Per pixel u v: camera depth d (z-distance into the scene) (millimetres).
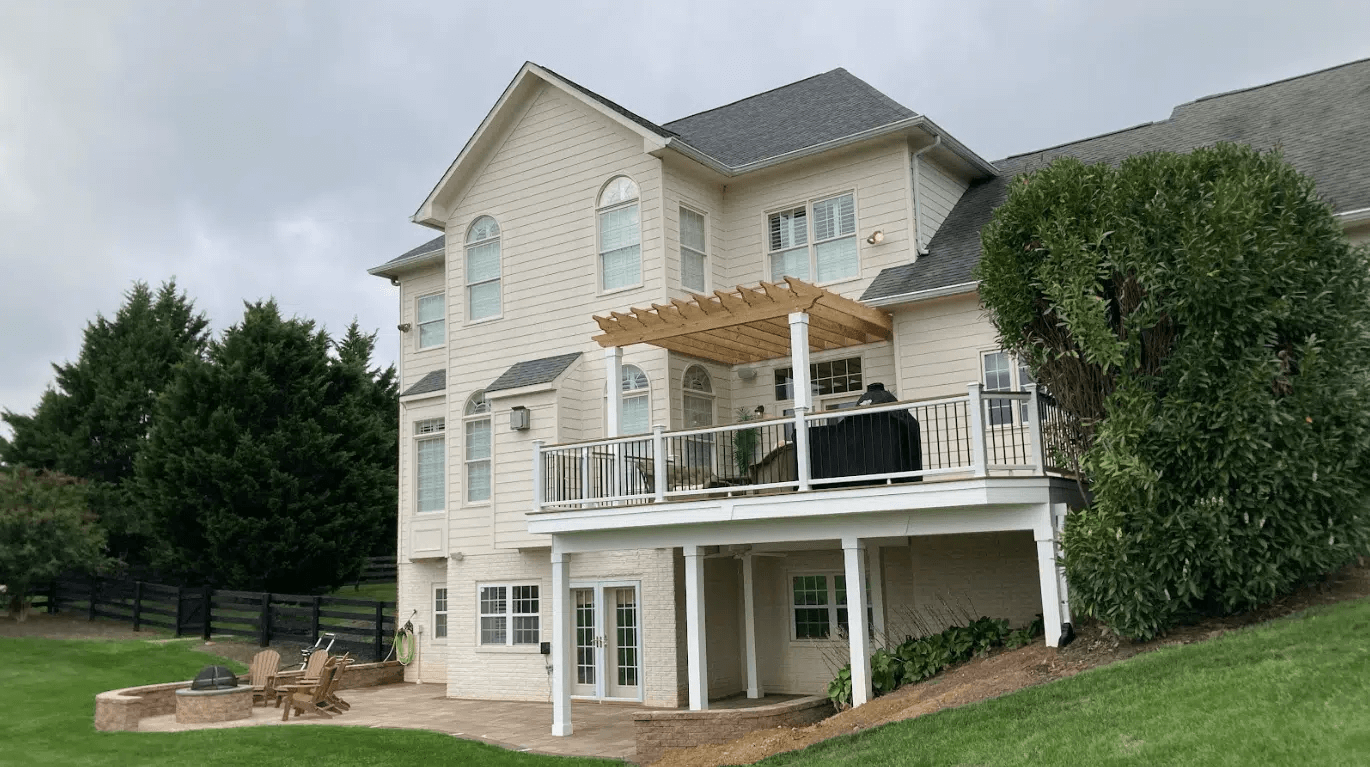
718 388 17781
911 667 12312
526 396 17703
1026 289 11031
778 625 17203
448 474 19672
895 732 9008
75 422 34500
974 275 11703
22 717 14828
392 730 13617
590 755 11914
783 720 11883
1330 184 13359
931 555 15328
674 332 14781
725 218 18484
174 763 11531
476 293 19734
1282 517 9492
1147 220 10125
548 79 18438
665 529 13508
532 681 17906
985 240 11430
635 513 13422
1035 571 14500
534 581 18172
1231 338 9742
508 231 19281
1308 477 9422
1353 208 12445
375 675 20422
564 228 18438
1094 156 17922
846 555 12164
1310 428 9523
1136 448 9820
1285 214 9930
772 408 17484
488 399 18234
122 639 22688
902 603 15758
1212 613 10234
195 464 26250
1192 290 9711
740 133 19594
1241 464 9531
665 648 16281
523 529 17547
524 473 17625
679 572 16469
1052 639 10914
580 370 17812
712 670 16578
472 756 11836
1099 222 10352
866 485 12633
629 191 17625
